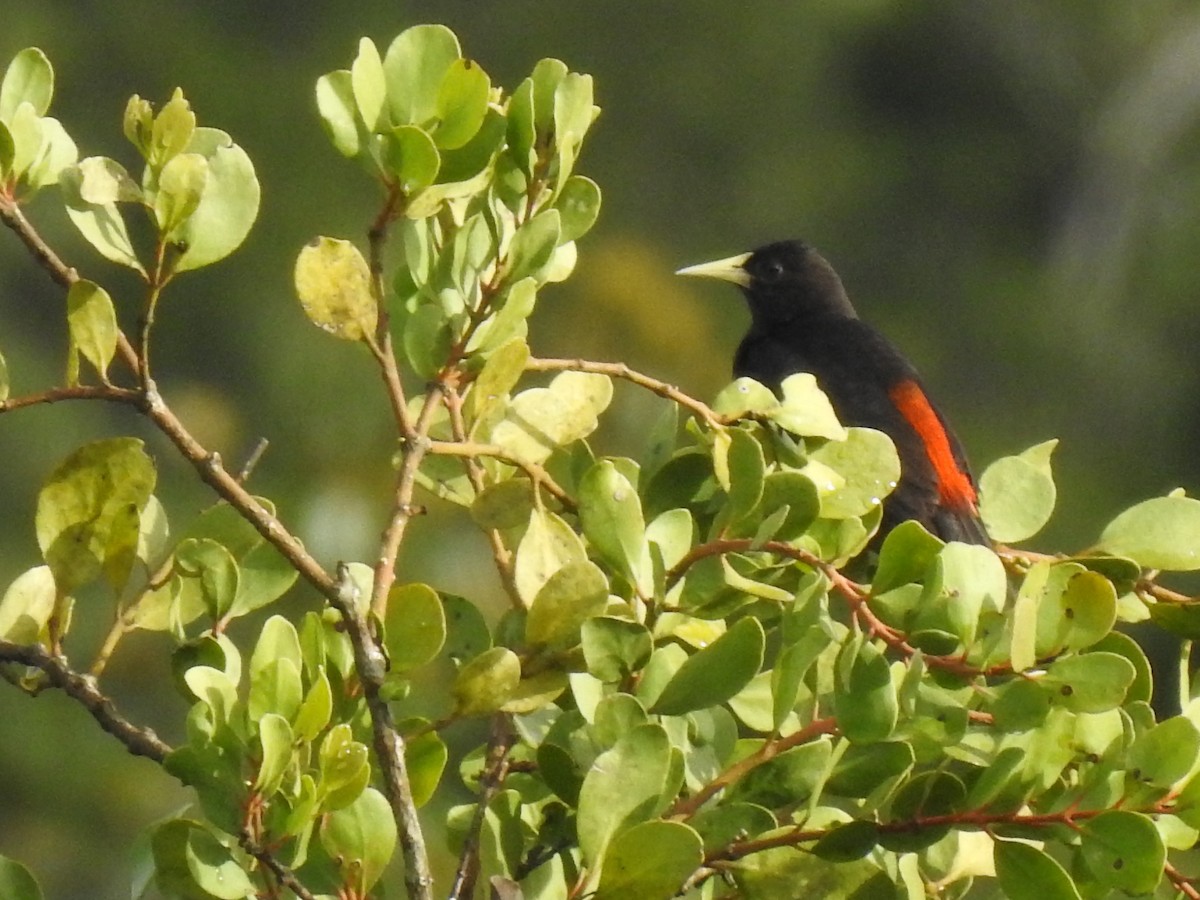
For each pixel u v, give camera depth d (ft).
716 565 22.98
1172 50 119.24
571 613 21.40
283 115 101.14
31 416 83.05
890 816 21.68
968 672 22.00
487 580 61.26
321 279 22.20
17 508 81.87
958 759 23.11
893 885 21.94
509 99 23.16
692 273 49.11
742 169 113.29
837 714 20.90
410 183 21.97
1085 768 22.06
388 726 20.29
